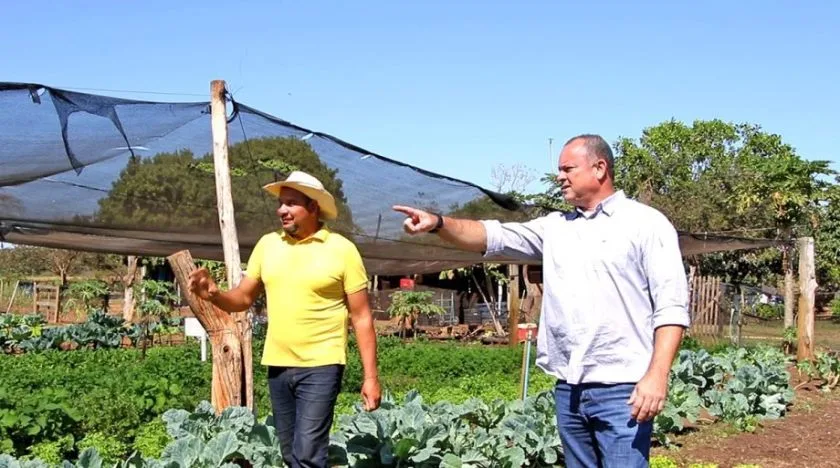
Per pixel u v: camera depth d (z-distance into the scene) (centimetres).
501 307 3034
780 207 2453
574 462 474
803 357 1756
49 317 3212
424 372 1658
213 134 687
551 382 1429
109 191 731
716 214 3086
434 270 1252
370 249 1007
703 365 1252
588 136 464
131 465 649
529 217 1010
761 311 3497
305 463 536
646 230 446
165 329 2172
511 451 777
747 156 4931
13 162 646
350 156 804
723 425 1122
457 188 905
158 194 745
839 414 1269
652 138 5206
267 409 1143
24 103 594
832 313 3997
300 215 535
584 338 451
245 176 775
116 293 3322
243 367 701
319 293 532
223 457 661
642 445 443
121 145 681
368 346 547
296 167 783
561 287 461
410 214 470
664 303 436
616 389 446
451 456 725
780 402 1259
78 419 902
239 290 559
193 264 662
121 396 995
